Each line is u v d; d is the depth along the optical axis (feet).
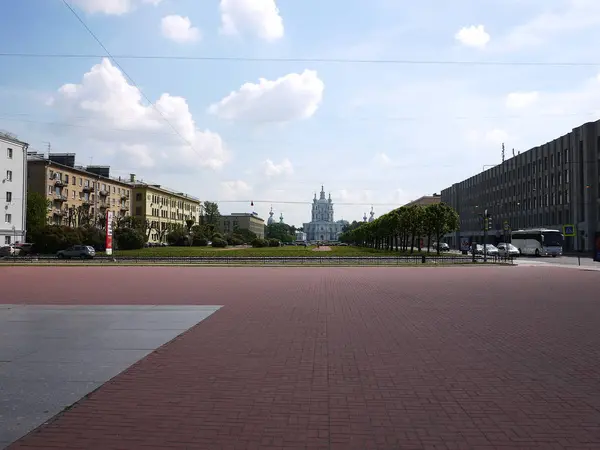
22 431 15.49
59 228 203.62
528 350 27.04
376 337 30.68
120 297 53.62
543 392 19.51
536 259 165.58
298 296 54.24
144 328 34.04
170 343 29.01
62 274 94.12
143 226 292.20
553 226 232.94
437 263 135.54
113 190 317.22
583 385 20.45
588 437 15.05
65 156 274.57
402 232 227.81
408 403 18.17
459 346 28.04
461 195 380.17
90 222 274.77
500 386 20.30
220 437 15.01
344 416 16.81
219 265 129.08
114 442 14.65
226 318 38.37
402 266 126.41
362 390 19.74
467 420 16.46
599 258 116.98
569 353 26.32
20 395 19.07
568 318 38.24
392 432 15.44
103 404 18.01
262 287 65.57
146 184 349.82
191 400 18.47
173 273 97.66
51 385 20.42
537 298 52.11
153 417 16.69
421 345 28.32
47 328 34.01
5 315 40.09
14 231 211.00
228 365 23.73
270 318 38.34
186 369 22.98
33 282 74.54
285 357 25.39
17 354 26.13
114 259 147.84
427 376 21.80
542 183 245.45
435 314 40.34
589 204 202.59
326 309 43.50
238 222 602.85
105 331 32.91
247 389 19.85
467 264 133.18
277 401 18.35
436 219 181.88
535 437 15.05
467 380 21.17
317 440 14.82
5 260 150.41
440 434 15.29
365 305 46.19
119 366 23.56
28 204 229.66
